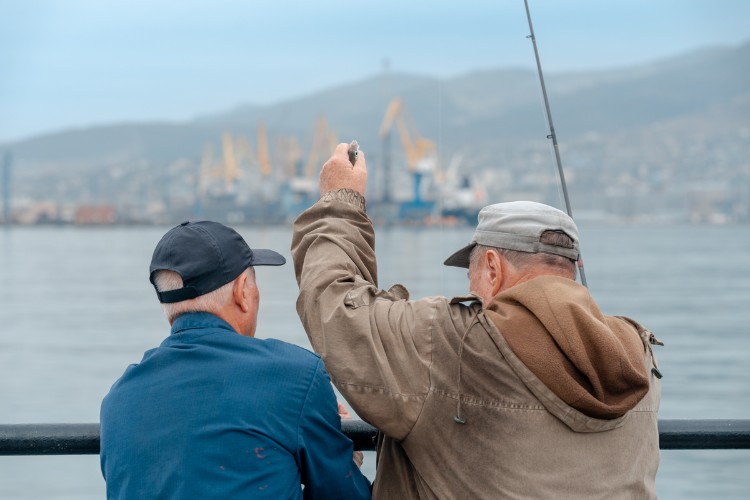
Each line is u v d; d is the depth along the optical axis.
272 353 2.31
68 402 27.03
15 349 39.16
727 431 2.54
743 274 81.88
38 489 15.61
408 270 70.44
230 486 2.17
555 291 2.27
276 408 2.23
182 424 2.21
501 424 2.23
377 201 186.00
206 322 2.35
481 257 2.50
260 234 180.25
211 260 2.34
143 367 2.31
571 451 2.21
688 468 15.03
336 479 2.31
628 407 2.21
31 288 75.62
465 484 2.27
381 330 2.35
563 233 2.45
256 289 2.46
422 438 2.31
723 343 36.66
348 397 2.33
